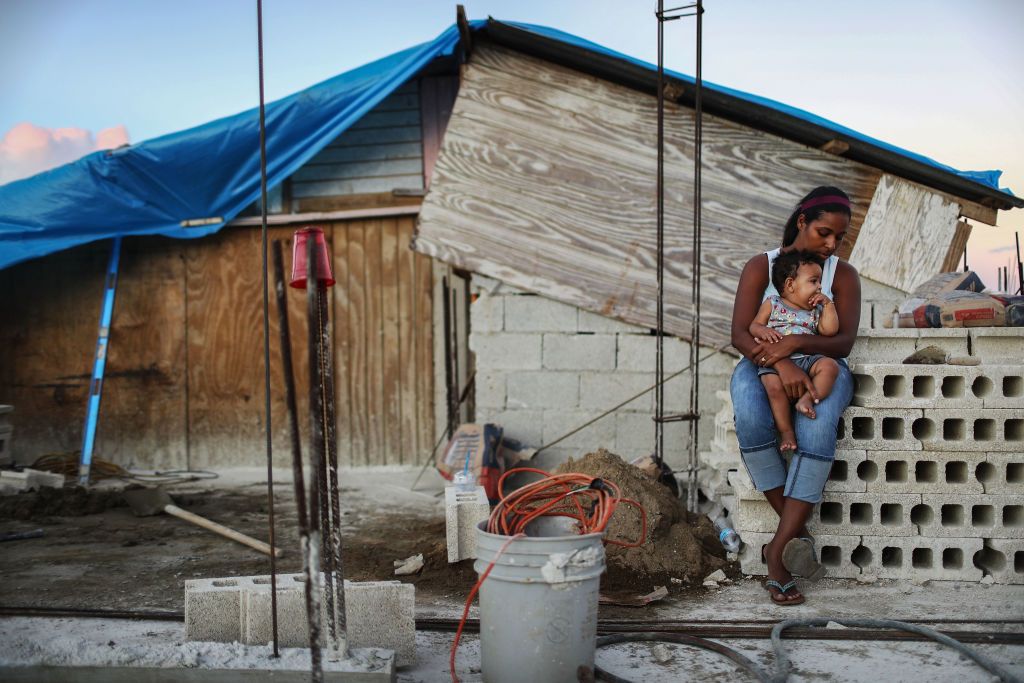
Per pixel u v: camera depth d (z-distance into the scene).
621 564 4.49
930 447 4.52
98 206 7.71
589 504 4.57
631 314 6.77
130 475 8.13
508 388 6.92
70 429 8.57
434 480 7.79
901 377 4.70
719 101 6.52
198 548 5.42
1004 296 4.89
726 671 3.34
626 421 6.82
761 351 4.52
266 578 3.61
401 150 8.38
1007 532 4.50
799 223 4.71
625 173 6.81
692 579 4.53
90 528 5.99
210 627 3.45
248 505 6.80
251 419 8.48
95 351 8.37
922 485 4.53
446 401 8.33
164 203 7.84
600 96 6.83
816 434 4.30
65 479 7.79
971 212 6.62
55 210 7.66
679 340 6.79
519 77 6.91
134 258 8.50
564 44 6.48
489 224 6.89
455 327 8.35
